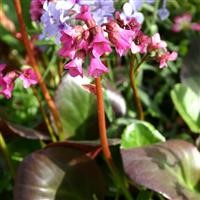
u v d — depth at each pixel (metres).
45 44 0.61
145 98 0.62
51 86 0.65
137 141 0.48
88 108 0.53
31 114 0.64
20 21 0.46
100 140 0.46
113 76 0.64
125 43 0.36
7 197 0.54
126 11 0.43
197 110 0.52
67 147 0.46
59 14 0.40
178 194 0.41
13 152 0.53
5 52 0.73
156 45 0.43
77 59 0.35
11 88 0.44
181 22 0.71
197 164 0.45
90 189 0.46
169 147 0.45
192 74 0.57
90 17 0.35
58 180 0.44
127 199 0.48
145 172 0.41
